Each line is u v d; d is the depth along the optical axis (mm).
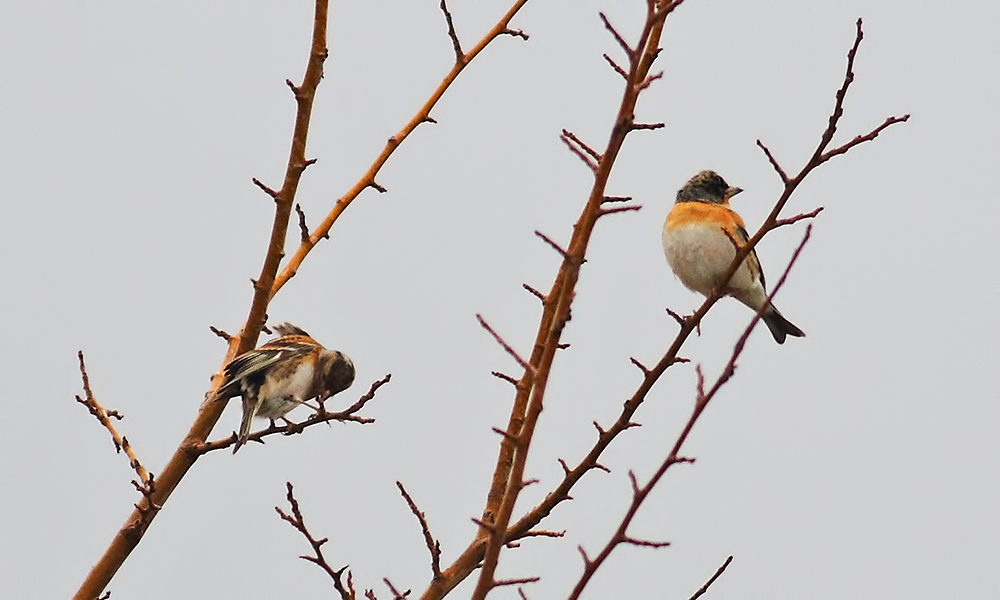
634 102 7062
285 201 10773
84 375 10641
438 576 8562
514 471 6988
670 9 6996
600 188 7109
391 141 11570
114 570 10164
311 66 10695
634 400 8445
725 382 7008
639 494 6988
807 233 6949
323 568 8594
